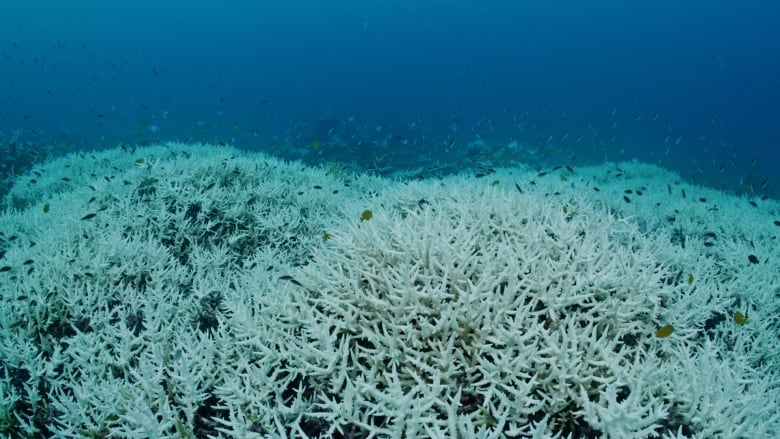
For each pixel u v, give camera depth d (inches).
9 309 170.6
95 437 131.8
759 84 5531.5
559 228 168.1
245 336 142.3
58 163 533.6
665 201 412.5
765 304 197.3
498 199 192.9
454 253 142.3
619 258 152.4
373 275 136.0
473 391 110.8
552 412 106.6
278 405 116.7
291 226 284.0
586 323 132.2
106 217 258.2
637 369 114.3
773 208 494.0
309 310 137.5
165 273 207.3
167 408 121.4
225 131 2260.1
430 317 126.9
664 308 141.4
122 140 1219.2
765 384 122.9
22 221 308.8
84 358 148.8
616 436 95.1
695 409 110.0
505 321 123.3
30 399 147.1
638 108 4852.4
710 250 255.1
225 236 275.1
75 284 186.5
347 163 855.1
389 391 106.2
